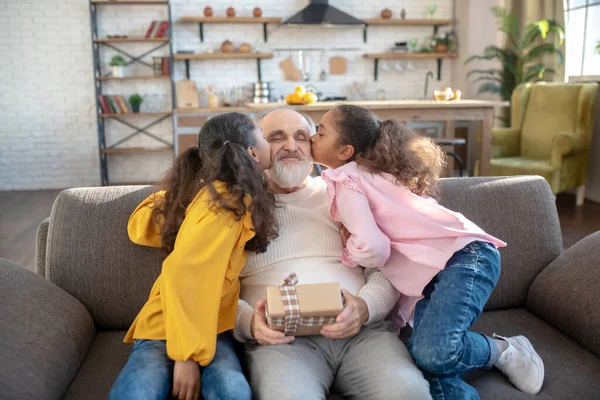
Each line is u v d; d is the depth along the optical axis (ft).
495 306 5.59
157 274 5.19
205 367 4.05
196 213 4.40
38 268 5.66
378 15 22.00
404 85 22.63
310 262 4.72
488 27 20.54
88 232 5.24
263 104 17.42
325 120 5.11
